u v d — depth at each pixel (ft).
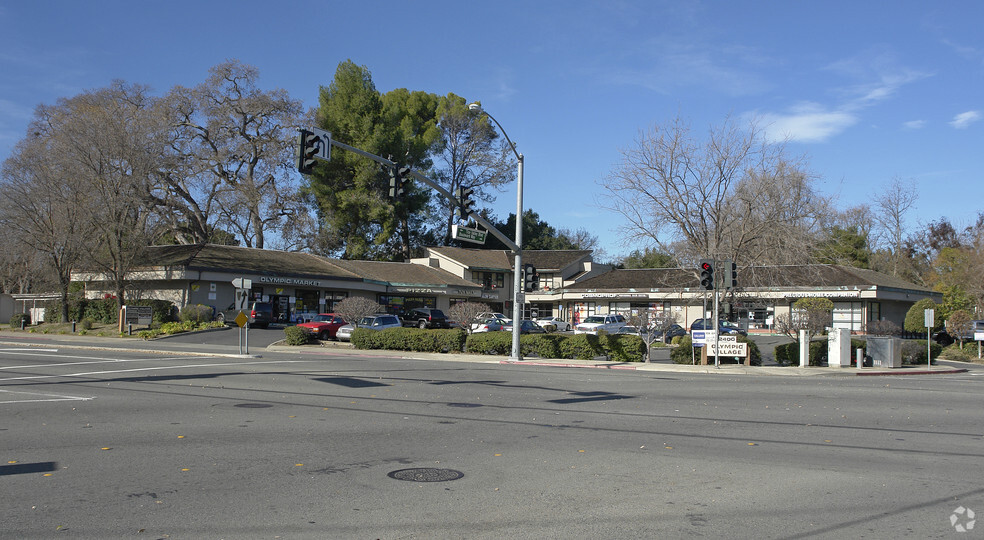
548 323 176.65
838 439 36.32
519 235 96.22
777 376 80.53
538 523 21.34
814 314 135.13
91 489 24.58
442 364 87.51
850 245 215.92
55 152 144.87
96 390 52.75
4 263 177.99
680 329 151.84
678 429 39.01
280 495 24.14
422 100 245.04
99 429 36.42
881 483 26.68
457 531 20.52
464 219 77.20
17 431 35.58
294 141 194.59
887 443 35.32
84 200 143.23
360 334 114.11
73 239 145.28
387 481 26.32
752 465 29.71
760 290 121.90
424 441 34.42
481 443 34.12
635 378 72.38
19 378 60.59
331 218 209.26
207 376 64.08
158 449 31.55
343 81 209.67
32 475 26.50
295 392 53.31
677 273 119.55
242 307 95.20
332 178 212.23
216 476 26.71
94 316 160.45
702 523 21.49
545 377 70.90
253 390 54.08
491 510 22.66
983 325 143.84
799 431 38.78
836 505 23.59
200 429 36.81
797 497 24.58
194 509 22.34
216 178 193.16
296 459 29.89
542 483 26.27
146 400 47.55
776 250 101.60
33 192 144.36
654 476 27.53
